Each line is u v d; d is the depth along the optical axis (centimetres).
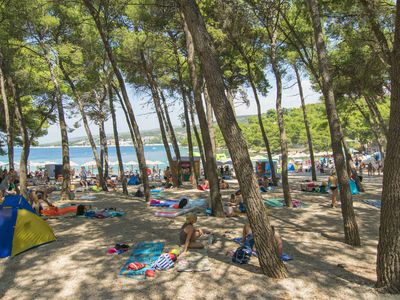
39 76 1797
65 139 1727
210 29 1516
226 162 3988
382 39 1216
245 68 2114
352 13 1302
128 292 547
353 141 6097
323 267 656
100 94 2627
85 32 1695
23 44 1598
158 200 1488
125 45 1755
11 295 552
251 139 7962
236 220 1100
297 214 1197
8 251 748
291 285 562
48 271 651
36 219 837
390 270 516
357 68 1516
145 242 816
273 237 601
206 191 1914
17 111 1341
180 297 526
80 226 1031
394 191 505
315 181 2381
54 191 2242
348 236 825
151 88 2117
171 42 1864
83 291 557
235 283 571
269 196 1652
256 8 1354
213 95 597
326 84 858
